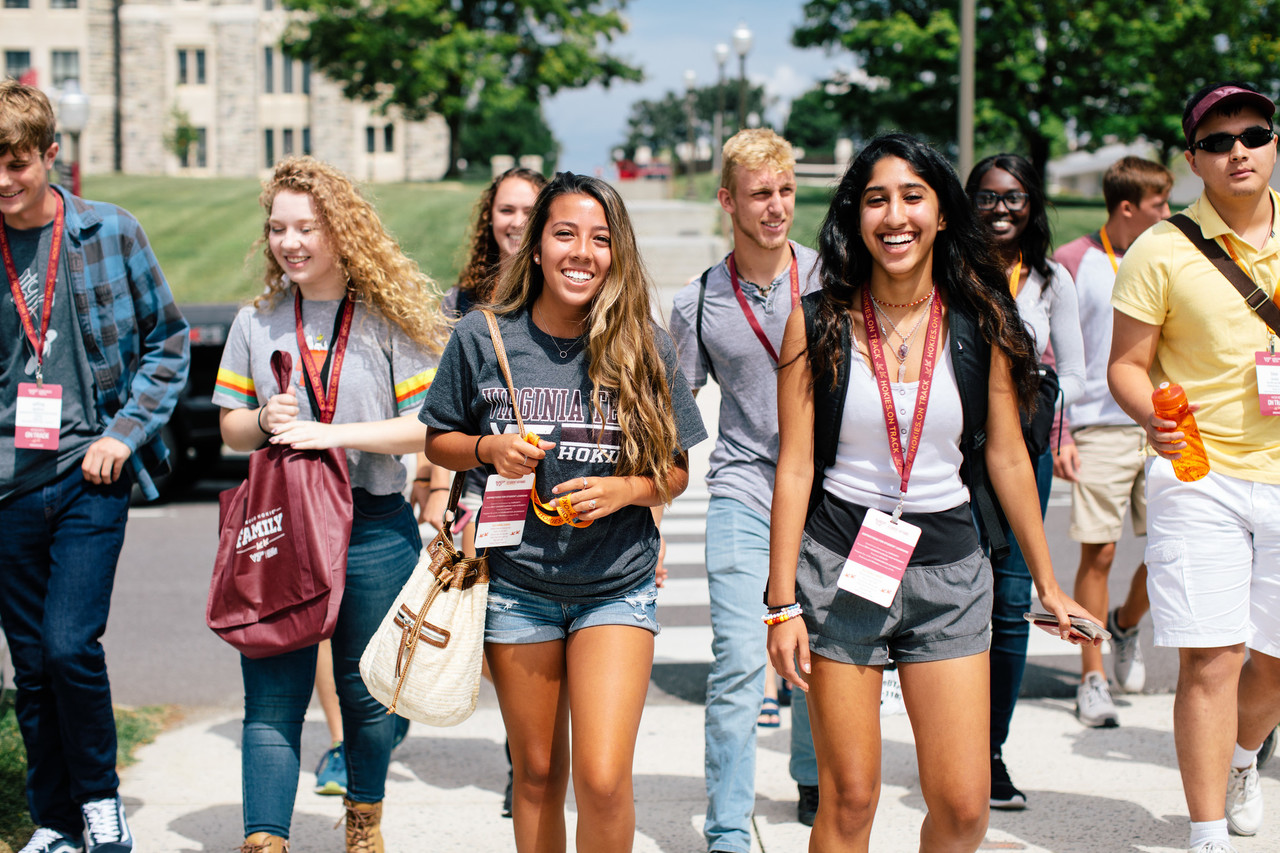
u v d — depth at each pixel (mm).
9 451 3242
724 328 3691
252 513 2998
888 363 2672
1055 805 3738
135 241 3439
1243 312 3146
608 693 2623
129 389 3455
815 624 2646
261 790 2969
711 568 3504
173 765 4219
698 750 4375
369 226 3160
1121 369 3320
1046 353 4012
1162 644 3199
